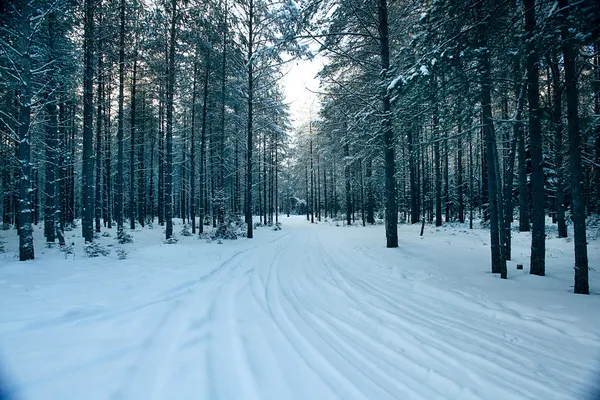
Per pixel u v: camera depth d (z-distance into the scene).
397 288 6.02
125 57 13.44
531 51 5.17
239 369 2.65
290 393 2.33
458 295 5.36
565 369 2.95
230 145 23.56
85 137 12.26
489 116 7.09
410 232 17.38
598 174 13.21
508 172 9.18
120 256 8.45
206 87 17.11
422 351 3.27
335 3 10.08
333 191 41.62
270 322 3.88
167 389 2.29
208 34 14.49
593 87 7.64
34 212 22.16
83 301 4.23
